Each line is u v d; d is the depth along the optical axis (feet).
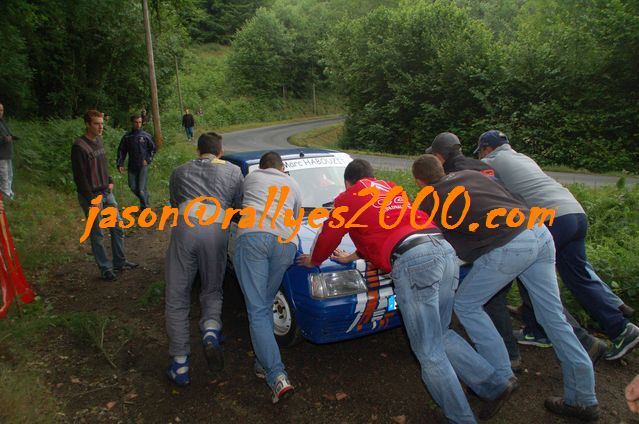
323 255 10.71
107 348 13.19
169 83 79.77
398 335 14.01
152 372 12.10
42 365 12.26
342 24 110.63
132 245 22.91
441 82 84.58
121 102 73.82
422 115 90.17
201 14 70.54
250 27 193.98
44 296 16.70
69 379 11.69
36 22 48.21
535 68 71.15
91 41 64.54
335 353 13.03
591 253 16.70
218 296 12.18
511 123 72.84
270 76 194.18
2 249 14.42
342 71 107.55
